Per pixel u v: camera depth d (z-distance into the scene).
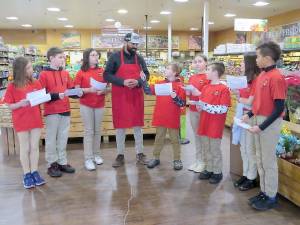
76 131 5.46
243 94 3.28
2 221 2.78
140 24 15.02
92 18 13.05
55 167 3.88
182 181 3.67
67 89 3.68
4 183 3.64
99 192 3.37
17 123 3.35
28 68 3.31
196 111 3.84
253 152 3.29
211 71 3.44
